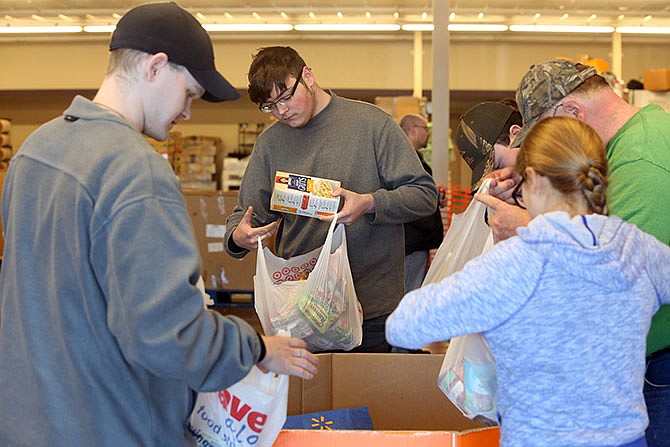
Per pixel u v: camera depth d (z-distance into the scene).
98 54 10.41
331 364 2.24
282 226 2.63
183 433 1.50
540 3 7.64
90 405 1.36
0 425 1.40
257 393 1.57
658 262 1.46
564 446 1.33
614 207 1.67
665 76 6.89
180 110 1.52
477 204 2.09
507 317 1.37
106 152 1.37
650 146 1.69
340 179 2.51
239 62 10.27
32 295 1.39
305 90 2.44
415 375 2.22
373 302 2.54
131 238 1.30
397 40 10.27
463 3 7.68
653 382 1.77
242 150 11.75
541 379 1.36
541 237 1.37
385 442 1.72
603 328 1.36
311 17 8.34
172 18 1.48
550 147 1.47
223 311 7.02
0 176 8.95
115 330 1.31
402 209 2.42
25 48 10.45
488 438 1.74
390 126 2.56
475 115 2.38
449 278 1.41
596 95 1.88
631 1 7.49
